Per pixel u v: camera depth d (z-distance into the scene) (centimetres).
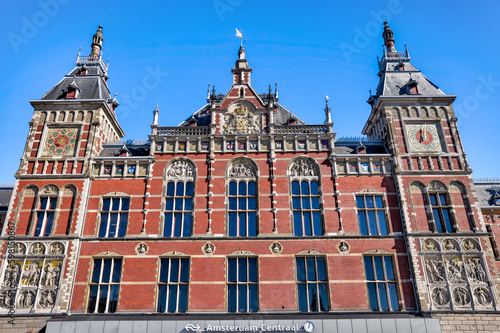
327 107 3466
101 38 4281
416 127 3400
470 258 2897
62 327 2572
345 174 3216
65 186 3161
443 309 2730
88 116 3453
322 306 2802
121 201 3164
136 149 3519
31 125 3406
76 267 2888
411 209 3064
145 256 2941
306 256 2939
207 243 2969
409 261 2900
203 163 3281
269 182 3195
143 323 2602
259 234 3000
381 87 3872
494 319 2702
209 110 3462
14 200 3100
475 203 3077
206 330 2586
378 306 2798
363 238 2981
